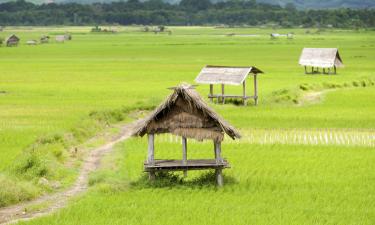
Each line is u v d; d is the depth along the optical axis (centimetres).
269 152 7875
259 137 9006
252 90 15175
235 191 5850
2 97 13725
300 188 5997
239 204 5406
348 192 5828
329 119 10512
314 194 5750
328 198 5603
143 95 13975
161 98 12612
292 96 13362
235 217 4972
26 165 6562
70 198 5706
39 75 19200
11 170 6488
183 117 6238
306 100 13512
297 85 15250
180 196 5681
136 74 19488
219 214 5066
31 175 6353
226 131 6128
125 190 5934
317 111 11588
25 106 12150
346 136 9075
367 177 6475
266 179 6394
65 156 7450
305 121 10331
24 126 9606
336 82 16725
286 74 19788
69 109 11656
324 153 7806
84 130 9094
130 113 11231
